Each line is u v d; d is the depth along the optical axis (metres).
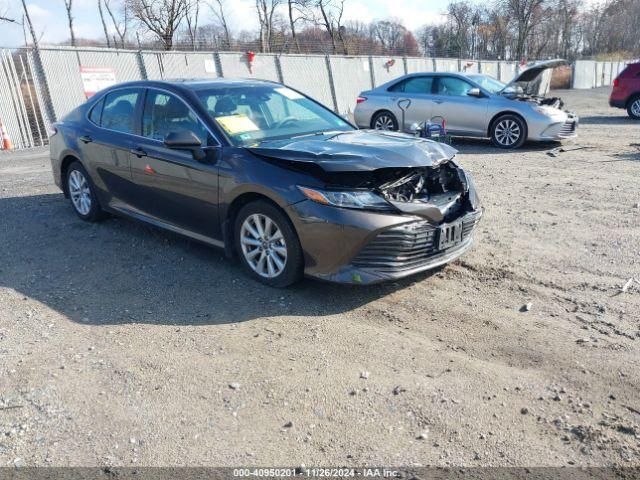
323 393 3.19
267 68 18.88
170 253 5.44
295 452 2.74
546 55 55.06
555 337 3.78
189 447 2.78
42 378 3.36
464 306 4.26
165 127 5.20
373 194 4.10
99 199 6.12
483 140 12.88
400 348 3.67
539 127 11.05
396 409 3.05
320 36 33.19
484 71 31.56
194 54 16.86
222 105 5.08
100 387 3.27
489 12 46.59
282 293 4.50
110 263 5.22
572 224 6.17
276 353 3.62
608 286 4.55
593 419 2.95
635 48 63.69
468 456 2.70
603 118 17.16
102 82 14.75
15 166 10.55
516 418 2.96
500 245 5.56
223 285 4.68
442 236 4.32
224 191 4.59
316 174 4.14
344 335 3.84
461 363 3.48
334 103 21.31
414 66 25.53
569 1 53.12
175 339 3.81
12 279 4.88
